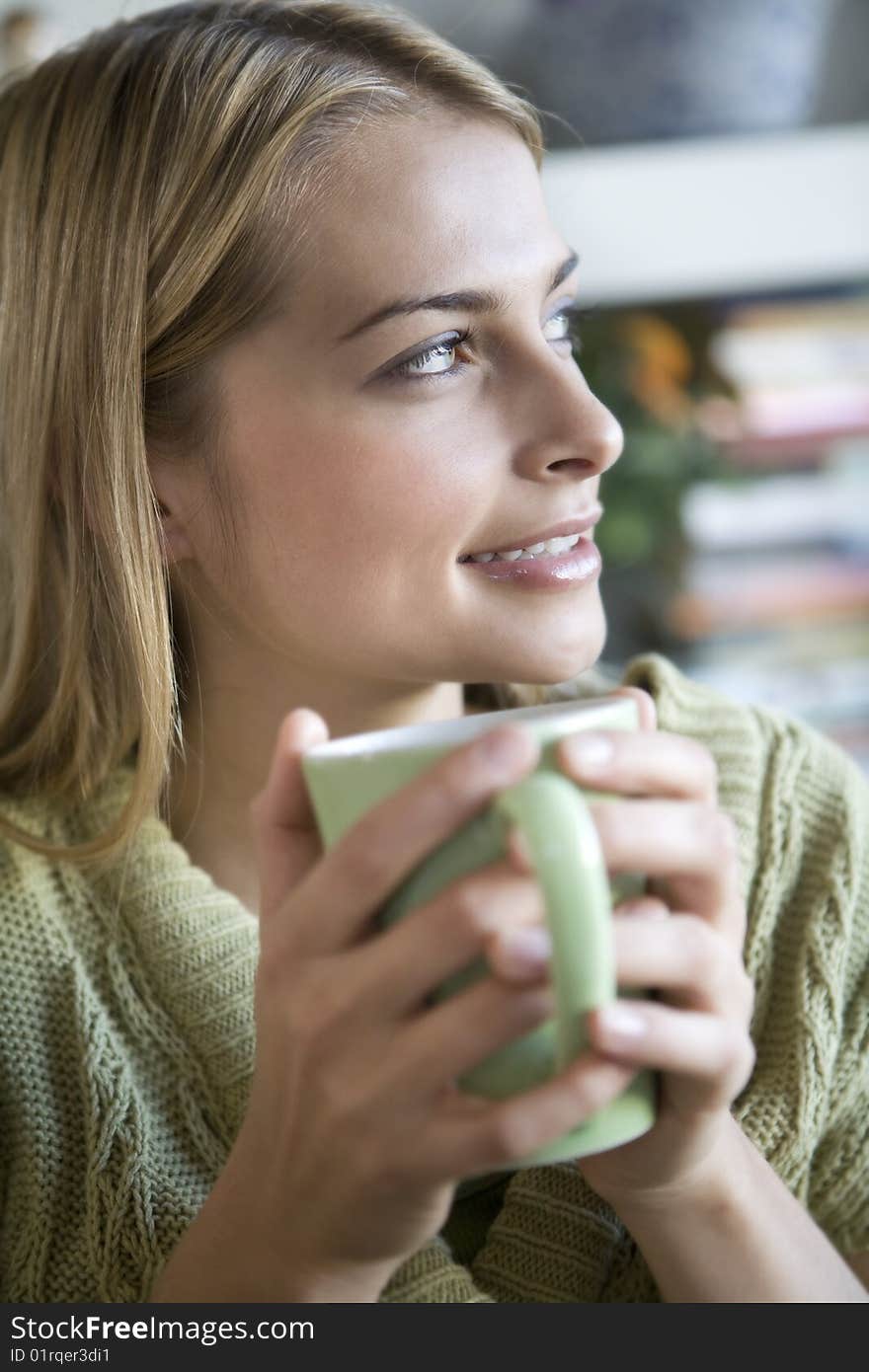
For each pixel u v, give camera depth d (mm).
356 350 813
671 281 1916
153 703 907
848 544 1976
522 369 825
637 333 1934
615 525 1908
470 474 815
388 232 806
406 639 850
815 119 1862
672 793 539
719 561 1966
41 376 936
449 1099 529
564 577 854
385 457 816
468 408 823
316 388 829
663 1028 504
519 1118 494
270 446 853
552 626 848
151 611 912
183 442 898
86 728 946
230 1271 616
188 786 979
